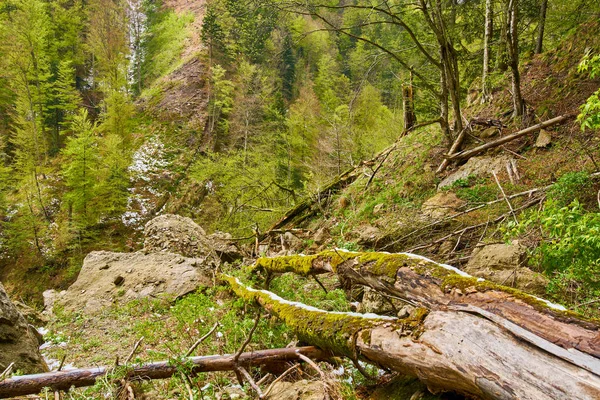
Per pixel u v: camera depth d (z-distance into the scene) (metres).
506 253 5.12
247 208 14.48
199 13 54.69
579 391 1.64
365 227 8.48
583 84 8.45
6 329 4.21
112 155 26.77
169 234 10.02
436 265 2.87
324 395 2.83
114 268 8.56
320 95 33.03
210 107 37.62
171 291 7.32
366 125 21.27
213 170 20.91
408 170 10.05
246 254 9.75
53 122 35.84
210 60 42.41
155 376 3.49
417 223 7.37
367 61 10.25
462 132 9.43
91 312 7.05
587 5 10.17
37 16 34.97
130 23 56.09
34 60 32.53
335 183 11.98
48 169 29.16
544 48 13.36
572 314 1.99
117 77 40.09
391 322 2.76
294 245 9.46
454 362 2.13
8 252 24.69
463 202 7.64
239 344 4.19
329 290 6.15
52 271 23.42
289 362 3.67
